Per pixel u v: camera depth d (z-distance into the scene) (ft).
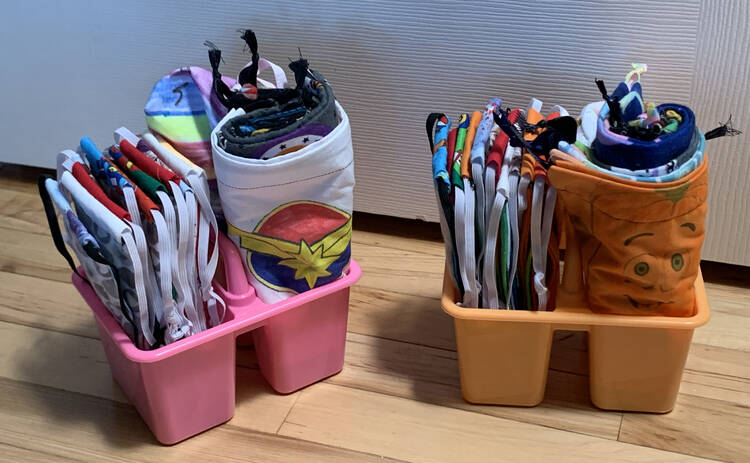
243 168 2.82
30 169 5.08
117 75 4.29
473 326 3.08
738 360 3.47
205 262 2.99
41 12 4.23
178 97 3.24
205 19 3.96
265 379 3.47
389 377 3.47
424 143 3.99
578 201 2.82
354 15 3.72
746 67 3.32
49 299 3.95
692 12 3.28
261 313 3.06
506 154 3.00
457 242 2.98
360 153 4.13
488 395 3.27
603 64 3.52
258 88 3.23
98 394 3.41
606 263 2.91
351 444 3.13
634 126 2.79
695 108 3.50
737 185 3.59
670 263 2.85
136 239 2.73
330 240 3.10
